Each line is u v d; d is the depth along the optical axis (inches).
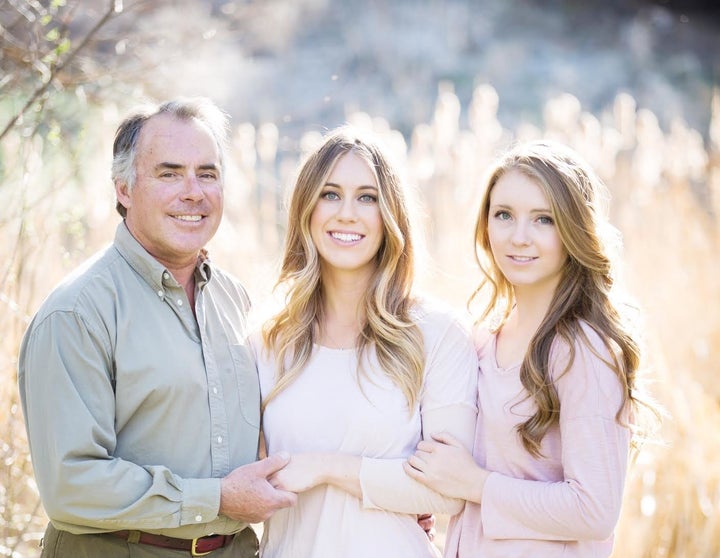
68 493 98.1
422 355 112.8
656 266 230.1
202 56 218.1
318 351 116.3
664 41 609.9
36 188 173.5
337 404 112.7
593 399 103.0
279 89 476.1
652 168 252.8
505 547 106.5
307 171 117.2
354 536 109.8
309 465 108.7
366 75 523.5
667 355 200.2
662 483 168.2
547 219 110.7
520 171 110.9
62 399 98.7
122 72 191.0
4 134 148.7
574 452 102.8
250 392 114.0
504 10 619.8
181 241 107.4
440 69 544.7
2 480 150.2
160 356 104.3
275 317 118.5
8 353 154.6
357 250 115.1
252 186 245.6
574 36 605.3
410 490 108.4
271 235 243.6
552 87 536.7
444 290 224.5
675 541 162.6
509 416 109.5
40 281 165.9
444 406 112.0
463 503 111.8
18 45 161.5
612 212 259.9
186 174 107.3
